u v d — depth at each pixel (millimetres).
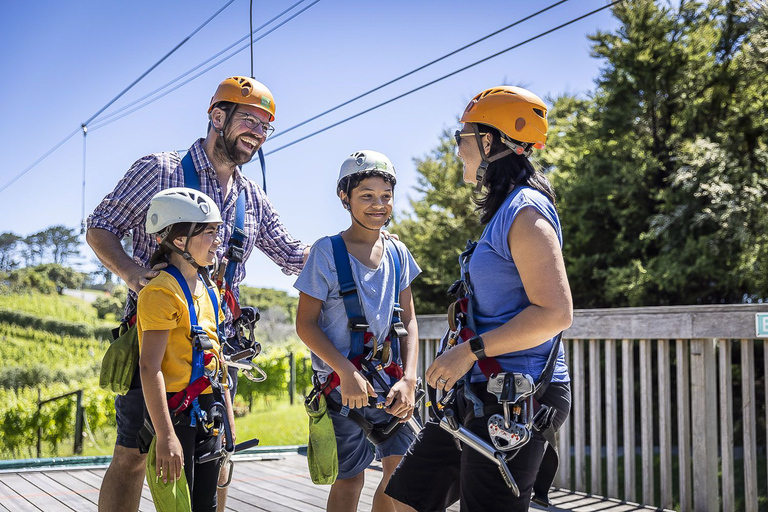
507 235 1979
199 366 2490
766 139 14750
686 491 4180
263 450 5801
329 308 2771
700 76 15883
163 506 2309
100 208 2879
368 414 2775
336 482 2863
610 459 4480
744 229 13602
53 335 32688
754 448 3875
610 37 16656
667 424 4234
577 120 17812
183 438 2441
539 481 2156
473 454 2027
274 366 15383
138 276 2635
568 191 16156
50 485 4492
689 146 14930
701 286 14859
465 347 1952
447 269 16531
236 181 3150
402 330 2822
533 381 1958
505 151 2092
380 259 2844
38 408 11289
